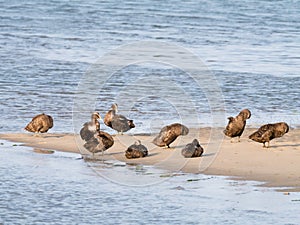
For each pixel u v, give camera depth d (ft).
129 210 115.03
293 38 385.09
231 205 115.34
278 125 148.77
